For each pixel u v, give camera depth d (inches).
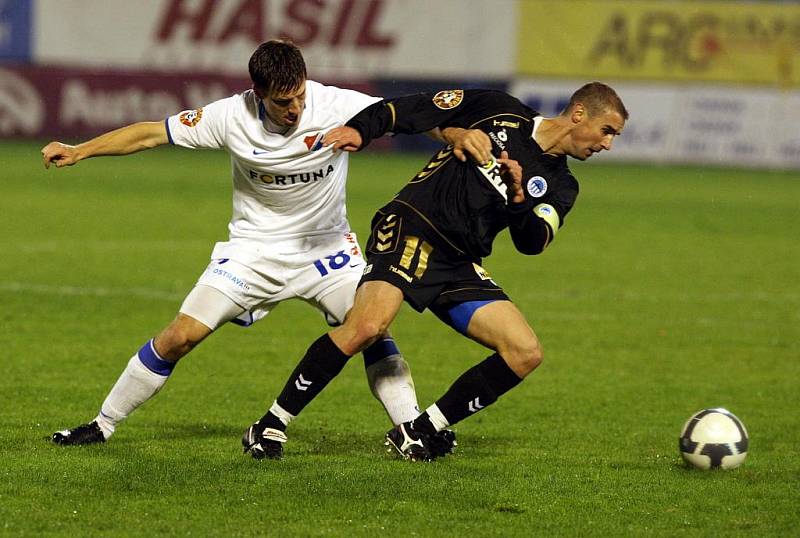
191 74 4719.5
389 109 855.7
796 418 1136.2
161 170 4288.9
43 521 716.7
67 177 3887.8
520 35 4788.4
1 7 4783.5
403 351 1450.5
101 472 833.5
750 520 761.6
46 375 1216.8
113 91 4653.1
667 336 1585.9
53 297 1731.1
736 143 4704.7
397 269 860.0
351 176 3934.5
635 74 4756.4
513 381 875.4
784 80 4665.4
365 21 4845.0
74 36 4832.7
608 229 2942.9
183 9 4825.3
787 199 3769.7
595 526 741.3
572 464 912.9
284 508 756.6
